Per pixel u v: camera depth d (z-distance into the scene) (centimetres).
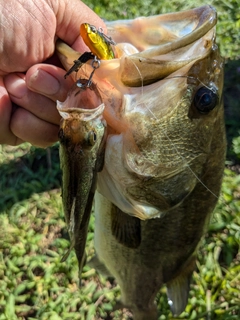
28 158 51
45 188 48
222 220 44
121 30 22
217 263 41
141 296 32
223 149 24
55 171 49
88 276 41
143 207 21
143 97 19
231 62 63
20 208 46
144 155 20
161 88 19
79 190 19
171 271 29
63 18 25
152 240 28
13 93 24
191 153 20
